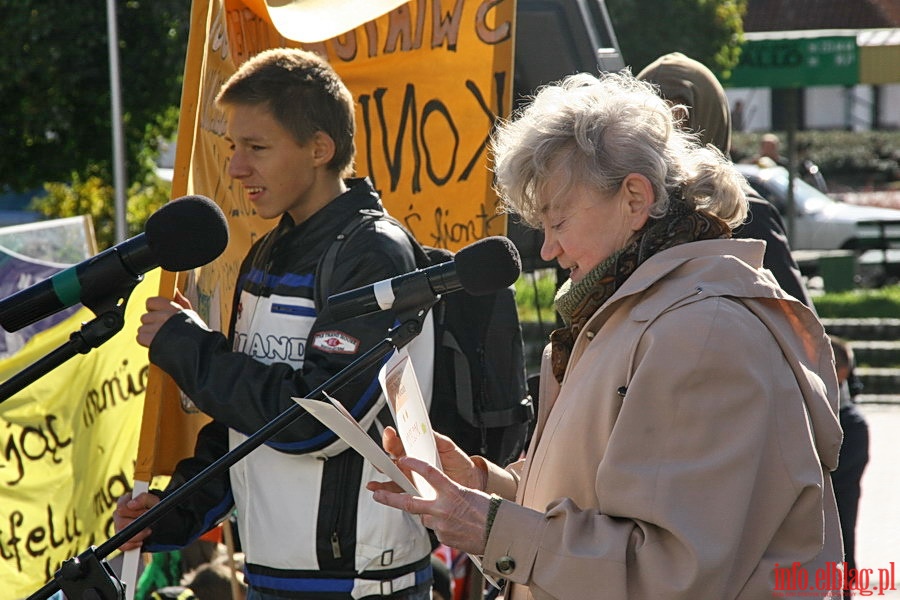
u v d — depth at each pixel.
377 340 5.18
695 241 4.32
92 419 7.50
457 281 4.52
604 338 4.36
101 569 4.42
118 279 4.42
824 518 4.21
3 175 21.86
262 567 5.57
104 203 25.59
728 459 3.93
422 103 7.26
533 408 6.52
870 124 63.09
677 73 7.60
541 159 4.31
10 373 7.19
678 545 3.92
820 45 27.47
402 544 5.47
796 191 36.06
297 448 5.21
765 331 4.11
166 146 26.67
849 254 32.66
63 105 20.84
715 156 4.51
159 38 20.56
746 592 4.00
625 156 4.27
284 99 5.53
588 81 4.71
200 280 6.06
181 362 5.27
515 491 5.18
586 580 4.01
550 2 9.80
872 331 25.50
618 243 4.36
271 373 5.21
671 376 4.00
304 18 6.29
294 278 5.55
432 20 7.20
